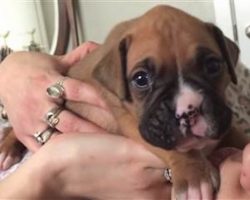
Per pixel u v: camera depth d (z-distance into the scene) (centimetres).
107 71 30
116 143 29
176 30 28
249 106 39
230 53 29
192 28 28
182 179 27
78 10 62
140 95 28
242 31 50
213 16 55
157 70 27
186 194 26
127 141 29
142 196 30
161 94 27
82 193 30
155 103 27
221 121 26
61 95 33
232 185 26
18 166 35
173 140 26
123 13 60
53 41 61
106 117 32
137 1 59
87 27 62
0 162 37
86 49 40
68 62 39
